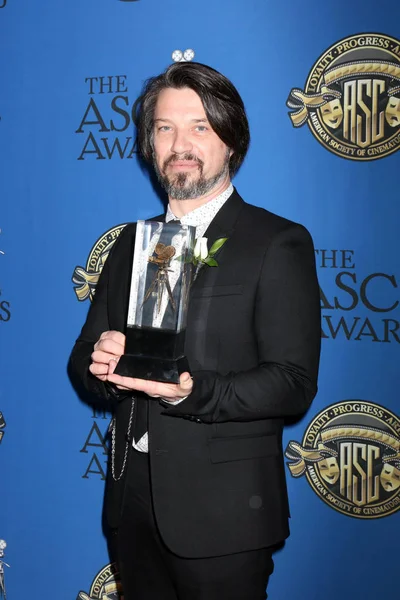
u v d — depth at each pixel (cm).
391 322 167
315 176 168
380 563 171
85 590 193
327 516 173
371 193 165
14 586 199
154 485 120
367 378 169
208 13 171
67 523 193
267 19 167
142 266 113
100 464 189
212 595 122
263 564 125
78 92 183
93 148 183
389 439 168
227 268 123
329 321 170
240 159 139
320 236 168
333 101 165
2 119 189
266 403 115
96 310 147
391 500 170
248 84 169
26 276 191
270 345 119
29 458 195
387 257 166
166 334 111
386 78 162
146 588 134
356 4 162
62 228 187
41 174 187
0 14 187
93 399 189
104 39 179
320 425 172
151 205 180
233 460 121
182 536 119
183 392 109
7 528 198
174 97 130
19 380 194
